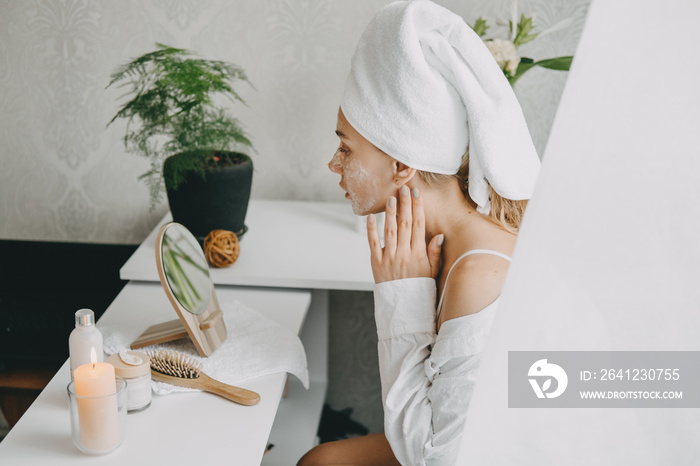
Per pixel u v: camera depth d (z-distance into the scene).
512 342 0.28
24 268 1.67
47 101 1.71
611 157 0.26
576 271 0.27
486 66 0.90
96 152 1.75
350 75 0.96
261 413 0.98
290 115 1.71
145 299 1.35
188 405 0.99
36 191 1.79
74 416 0.86
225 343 1.16
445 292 0.93
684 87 0.26
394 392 0.94
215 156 1.50
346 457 1.12
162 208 1.79
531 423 0.29
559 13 1.61
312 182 1.77
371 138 0.94
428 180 0.97
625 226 0.27
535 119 1.71
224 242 1.39
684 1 0.26
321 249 1.50
